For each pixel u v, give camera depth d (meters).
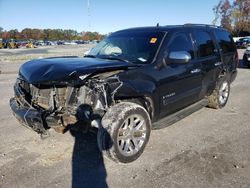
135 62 4.61
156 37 4.95
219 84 6.41
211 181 3.54
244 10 56.84
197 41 5.70
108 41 5.51
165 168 3.87
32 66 4.39
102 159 4.16
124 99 4.17
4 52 38.31
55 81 3.84
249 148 4.48
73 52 32.84
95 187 3.46
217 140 4.82
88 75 3.85
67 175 3.73
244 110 6.63
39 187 3.46
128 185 3.49
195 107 5.58
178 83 4.91
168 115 4.97
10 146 4.61
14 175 3.73
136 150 4.05
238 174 3.69
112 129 3.72
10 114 6.32
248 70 14.31
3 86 10.02
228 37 7.25
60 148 4.52
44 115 3.90
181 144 4.65
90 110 3.91
